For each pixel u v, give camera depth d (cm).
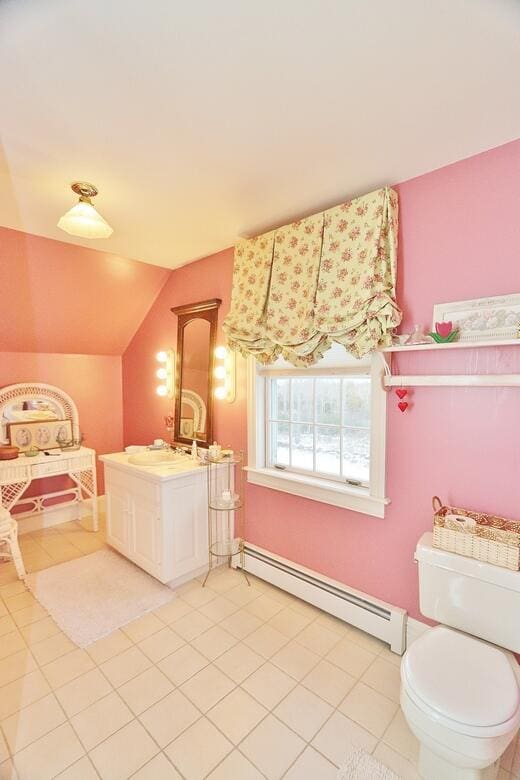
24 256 254
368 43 103
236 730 146
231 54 106
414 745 140
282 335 214
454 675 125
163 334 334
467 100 126
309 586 222
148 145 150
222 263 272
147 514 246
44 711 153
